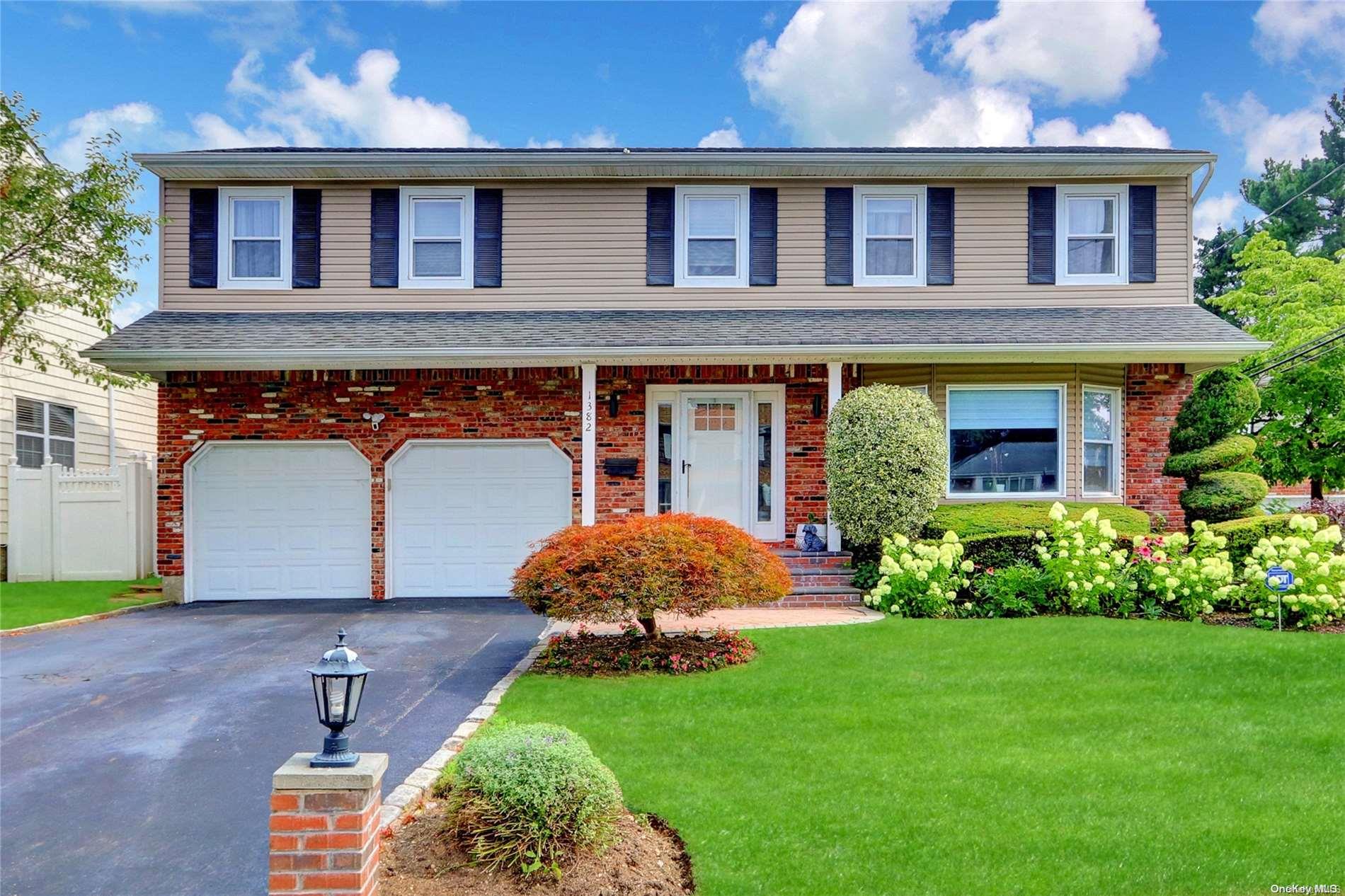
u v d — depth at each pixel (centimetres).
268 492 1234
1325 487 1725
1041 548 1002
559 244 1314
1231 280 3189
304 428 1231
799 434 1259
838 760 517
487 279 1309
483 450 1243
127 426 1780
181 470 1220
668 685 698
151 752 577
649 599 736
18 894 392
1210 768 496
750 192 1312
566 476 1245
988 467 1234
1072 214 1315
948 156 1271
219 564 1229
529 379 1241
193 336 1176
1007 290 1303
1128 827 421
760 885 371
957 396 1241
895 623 927
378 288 1304
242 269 1311
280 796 329
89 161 1183
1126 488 1243
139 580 1454
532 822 387
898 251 1320
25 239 1138
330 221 1308
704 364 1202
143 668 810
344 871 327
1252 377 1741
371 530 1232
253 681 761
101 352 1113
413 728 612
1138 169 1284
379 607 1165
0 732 621
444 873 381
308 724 635
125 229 1204
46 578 1454
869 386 1224
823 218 1313
